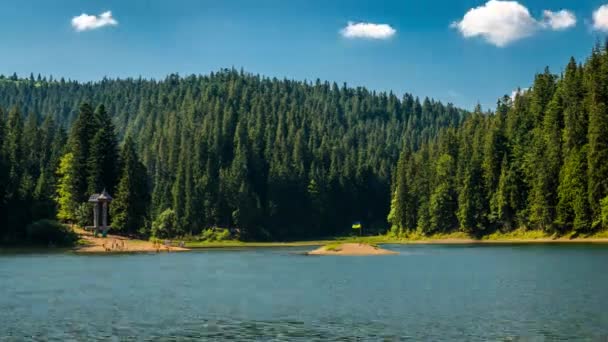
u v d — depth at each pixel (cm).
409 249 12862
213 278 6744
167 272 7538
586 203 12306
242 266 8581
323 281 6325
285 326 3759
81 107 14250
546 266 7456
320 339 3397
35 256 10544
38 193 12975
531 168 14075
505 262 8300
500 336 3412
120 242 13088
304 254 12212
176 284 6109
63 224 13050
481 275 6669
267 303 4719
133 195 13600
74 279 6575
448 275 6762
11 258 10000
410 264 8550
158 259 10288
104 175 13900
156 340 3400
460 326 3694
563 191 12800
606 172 11931
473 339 3353
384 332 3556
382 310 4319
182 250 13762
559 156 13262
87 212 13325
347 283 6103
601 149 12006
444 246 13950
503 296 4925
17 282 6225
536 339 3325
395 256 10681
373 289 5566
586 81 13962
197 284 6100
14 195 12525
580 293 4981
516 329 3581
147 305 4625
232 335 3512
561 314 4022
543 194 13312
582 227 12469
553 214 13338
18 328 3716
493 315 4041
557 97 14112
